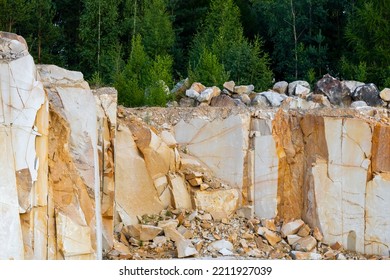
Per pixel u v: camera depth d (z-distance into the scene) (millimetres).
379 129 25000
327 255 24141
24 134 17969
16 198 17438
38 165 18391
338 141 25219
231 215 25312
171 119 26641
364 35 34906
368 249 24703
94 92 24328
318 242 24781
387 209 24672
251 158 25797
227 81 30875
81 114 20953
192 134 26328
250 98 28812
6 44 19047
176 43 39844
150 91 29047
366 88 28703
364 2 35375
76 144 20641
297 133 26125
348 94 28953
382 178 24781
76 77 21453
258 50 35531
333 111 26594
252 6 41688
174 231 23750
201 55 33375
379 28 34344
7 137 17688
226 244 23859
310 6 38219
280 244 24547
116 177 24516
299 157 25906
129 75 32438
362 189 24891
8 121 17875
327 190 25094
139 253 23156
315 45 38469
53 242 18578
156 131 25734
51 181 19109
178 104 28922
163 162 25297
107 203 23172
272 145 25781
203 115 26500
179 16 41656
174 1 41875
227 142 26047
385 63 34031
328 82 29078
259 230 24672
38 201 18219
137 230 23797
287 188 25703
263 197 25594
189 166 25750
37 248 18000
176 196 25094
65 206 19094
